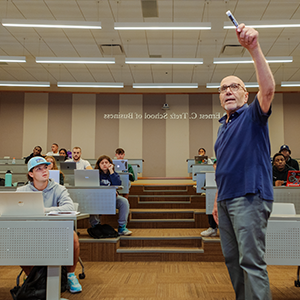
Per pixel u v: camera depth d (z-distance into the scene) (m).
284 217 2.13
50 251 2.15
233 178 1.55
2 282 2.94
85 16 6.50
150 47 7.92
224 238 1.65
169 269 3.42
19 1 5.95
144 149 11.26
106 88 11.35
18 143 11.16
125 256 3.80
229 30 6.98
